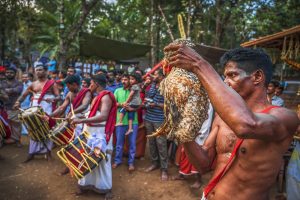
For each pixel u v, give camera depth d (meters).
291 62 6.35
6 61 14.55
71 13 13.23
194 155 1.57
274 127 1.18
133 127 4.99
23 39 17.12
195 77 1.46
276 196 4.16
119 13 18.70
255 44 6.87
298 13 11.00
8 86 6.14
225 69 1.44
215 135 1.64
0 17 12.52
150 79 5.36
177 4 14.74
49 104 5.44
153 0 14.00
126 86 5.05
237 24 12.87
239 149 1.40
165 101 1.51
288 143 1.34
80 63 12.08
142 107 4.93
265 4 12.03
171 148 5.38
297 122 1.33
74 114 3.99
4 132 5.34
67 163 3.51
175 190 4.36
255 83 1.37
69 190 4.25
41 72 5.45
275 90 4.73
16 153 5.55
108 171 4.04
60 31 8.43
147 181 4.62
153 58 13.36
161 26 15.74
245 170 1.37
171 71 1.57
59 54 8.46
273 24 11.40
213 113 4.37
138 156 5.54
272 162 1.33
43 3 16.97
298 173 3.42
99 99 3.84
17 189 4.25
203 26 14.86
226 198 1.42
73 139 3.69
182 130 1.44
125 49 10.01
